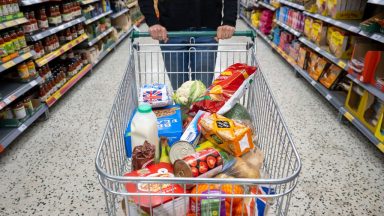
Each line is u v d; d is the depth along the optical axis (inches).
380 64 91.1
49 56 123.7
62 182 80.9
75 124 112.7
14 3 98.4
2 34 93.0
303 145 97.0
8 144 92.2
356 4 116.6
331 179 81.0
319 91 130.5
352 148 95.7
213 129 45.0
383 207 71.4
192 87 62.2
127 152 51.3
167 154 47.8
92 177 82.7
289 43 181.5
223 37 66.7
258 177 42.4
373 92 89.5
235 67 59.4
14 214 70.3
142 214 37.3
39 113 110.5
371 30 91.2
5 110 96.8
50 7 129.3
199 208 36.3
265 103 56.5
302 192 76.0
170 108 59.9
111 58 205.9
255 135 58.6
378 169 85.4
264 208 40.1
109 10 223.6
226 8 72.0
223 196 33.1
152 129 46.2
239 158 43.8
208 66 77.4
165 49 80.0
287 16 185.3
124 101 56.7
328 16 126.8
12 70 106.0
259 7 271.4
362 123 98.2
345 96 120.4
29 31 110.2
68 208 71.8
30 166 88.0
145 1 74.0
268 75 164.4
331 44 122.7
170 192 36.5
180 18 76.7
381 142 86.6
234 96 55.7
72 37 151.5
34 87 114.3
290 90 143.1
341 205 71.9
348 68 106.5
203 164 38.5
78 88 149.7
